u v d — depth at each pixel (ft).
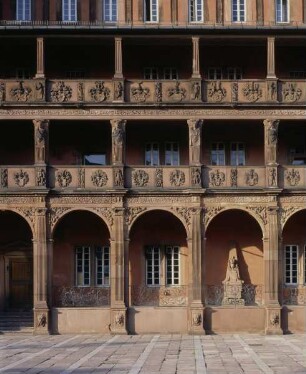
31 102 132.36
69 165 135.95
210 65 145.59
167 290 142.20
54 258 143.84
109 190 131.75
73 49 143.23
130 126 142.61
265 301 131.03
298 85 134.62
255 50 145.07
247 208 132.98
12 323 136.87
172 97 134.10
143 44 138.62
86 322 131.13
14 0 143.13
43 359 97.66
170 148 145.59
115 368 89.15
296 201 133.08
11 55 144.25
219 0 143.95
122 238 131.85
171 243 144.25
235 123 140.26
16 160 144.36
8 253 145.59
